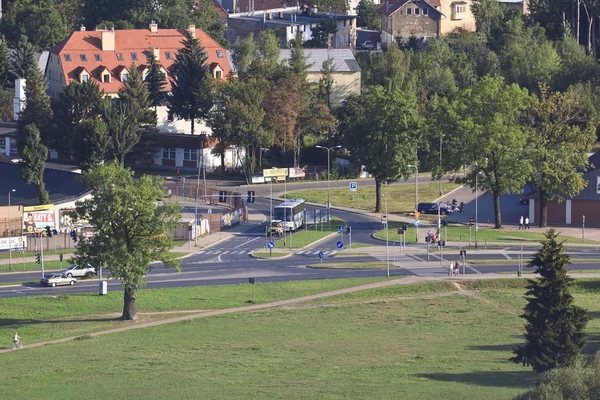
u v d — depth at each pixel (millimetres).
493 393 173375
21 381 190000
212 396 175000
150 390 180500
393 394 173625
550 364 189375
